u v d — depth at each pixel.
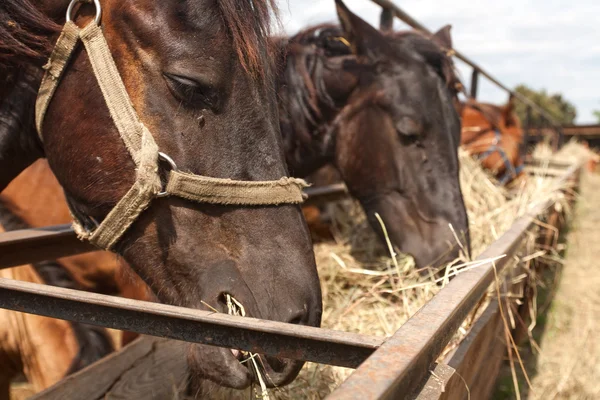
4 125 1.46
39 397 1.54
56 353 2.13
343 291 2.67
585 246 6.09
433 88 2.75
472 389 1.52
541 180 3.87
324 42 3.00
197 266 1.29
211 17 1.28
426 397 0.92
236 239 1.30
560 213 4.66
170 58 1.27
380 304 2.26
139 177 1.27
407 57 2.80
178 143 1.29
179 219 1.31
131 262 1.40
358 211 3.57
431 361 0.92
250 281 1.27
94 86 1.33
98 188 1.37
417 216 2.66
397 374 0.71
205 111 1.29
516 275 2.30
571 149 12.02
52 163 1.46
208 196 1.28
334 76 2.82
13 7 1.33
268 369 1.24
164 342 2.04
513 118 5.85
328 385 1.65
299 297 1.26
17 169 1.58
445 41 3.48
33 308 1.12
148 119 1.29
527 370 3.11
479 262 1.52
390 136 2.72
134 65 1.29
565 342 3.55
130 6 1.29
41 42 1.35
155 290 1.39
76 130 1.37
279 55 1.72
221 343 0.98
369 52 2.79
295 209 1.37
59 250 1.80
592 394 2.86
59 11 1.35
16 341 2.21
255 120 1.33
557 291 4.61
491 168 4.96
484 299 1.68
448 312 0.99
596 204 8.57
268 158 1.34
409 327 0.90
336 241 3.39
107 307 1.05
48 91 1.37
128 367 1.81
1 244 1.57
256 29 1.34
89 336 2.21
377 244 3.23
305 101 2.85
